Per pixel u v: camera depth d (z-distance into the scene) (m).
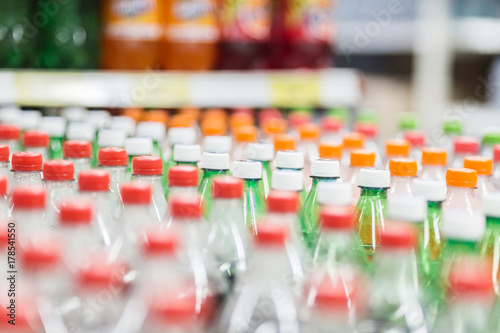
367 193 1.20
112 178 1.28
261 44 2.33
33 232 0.94
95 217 1.02
